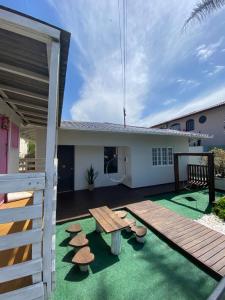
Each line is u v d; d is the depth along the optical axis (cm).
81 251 341
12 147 626
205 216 566
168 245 407
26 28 186
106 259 359
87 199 750
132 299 264
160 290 280
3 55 250
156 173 1025
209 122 1745
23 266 196
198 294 272
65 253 376
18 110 612
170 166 1078
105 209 490
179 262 347
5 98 466
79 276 310
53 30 194
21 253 296
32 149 1880
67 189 899
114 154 1032
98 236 453
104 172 1002
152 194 816
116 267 334
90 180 914
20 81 337
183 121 2067
